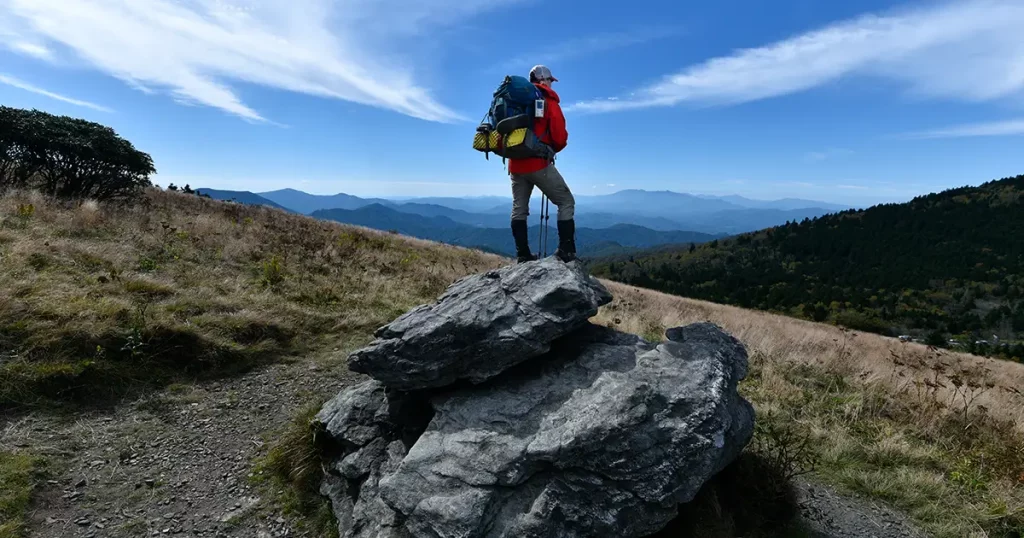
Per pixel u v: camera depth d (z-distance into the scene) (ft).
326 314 26.68
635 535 10.03
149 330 19.13
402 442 12.80
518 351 12.32
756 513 13.53
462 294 14.37
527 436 10.89
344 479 13.25
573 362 13.16
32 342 16.90
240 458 15.03
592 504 9.98
